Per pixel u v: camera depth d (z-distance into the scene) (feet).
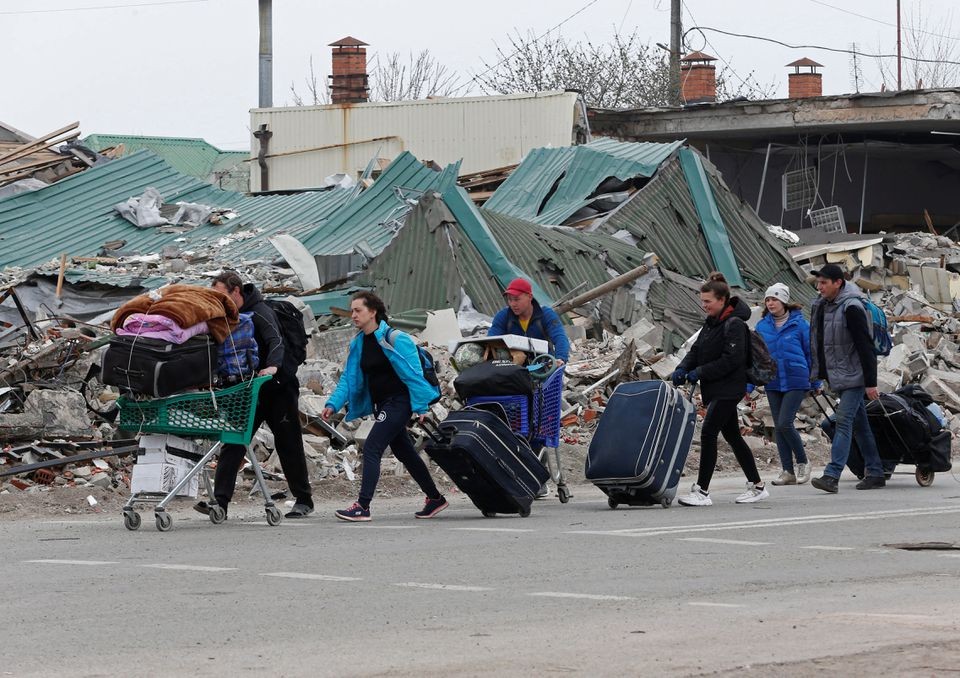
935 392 144.15
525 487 78.89
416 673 37.81
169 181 206.90
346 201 194.59
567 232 170.50
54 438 94.43
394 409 77.15
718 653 40.37
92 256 181.06
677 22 356.38
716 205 187.93
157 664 39.24
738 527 72.43
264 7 312.29
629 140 276.21
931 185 297.12
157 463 72.54
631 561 60.13
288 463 79.36
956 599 50.75
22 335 123.75
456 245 154.10
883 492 94.32
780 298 97.09
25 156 215.31
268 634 43.73
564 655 40.19
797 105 255.50
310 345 134.82
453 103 265.95
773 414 98.84
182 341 71.77
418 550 63.82
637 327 152.87
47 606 48.85
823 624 45.03
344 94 296.30
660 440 82.07
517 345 83.66
